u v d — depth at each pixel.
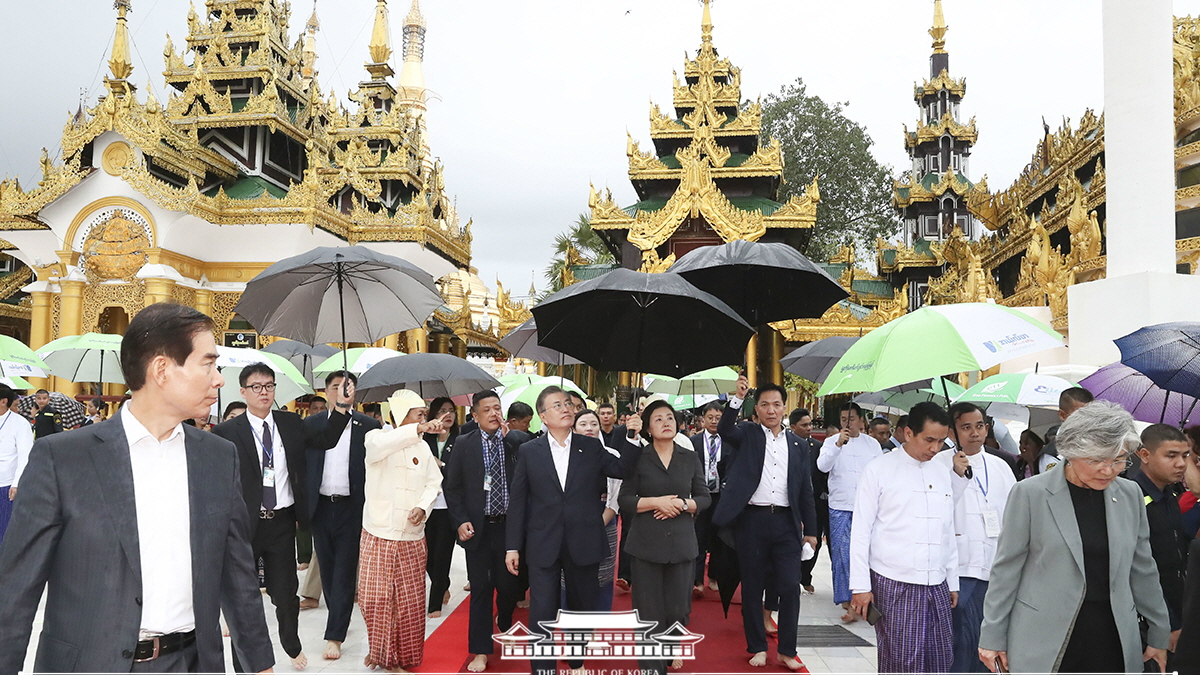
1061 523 4.01
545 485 6.11
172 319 2.95
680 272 7.07
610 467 6.15
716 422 9.76
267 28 27.55
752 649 6.75
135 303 23.34
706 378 11.35
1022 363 15.95
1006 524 4.21
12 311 30.06
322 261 6.29
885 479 5.10
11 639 2.61
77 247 23.61
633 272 5.76
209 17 29.11
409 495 6.45
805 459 7.04
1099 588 3.99
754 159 28.12
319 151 29.14
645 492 6.04
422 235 26.17
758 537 6.82
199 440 3.10
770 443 7.03
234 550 3.18
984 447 7.57
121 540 2.79
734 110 31.44
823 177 42.16
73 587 2.76
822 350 9.46
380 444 6.39
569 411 6.19
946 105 39.12
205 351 2.99
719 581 8.74
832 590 10.23
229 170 26.08
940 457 5.20
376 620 6.41
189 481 3.01
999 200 29.62
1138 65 10.73
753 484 6.80
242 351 9.92
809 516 6.95
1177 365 5.22
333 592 7.03
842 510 8.68
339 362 11.49
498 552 6.83
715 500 9.48
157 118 23.31
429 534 8.76
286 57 29.20
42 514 2.73
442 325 32.72
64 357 12.66
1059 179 24.59
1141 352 5.44
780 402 7.09
